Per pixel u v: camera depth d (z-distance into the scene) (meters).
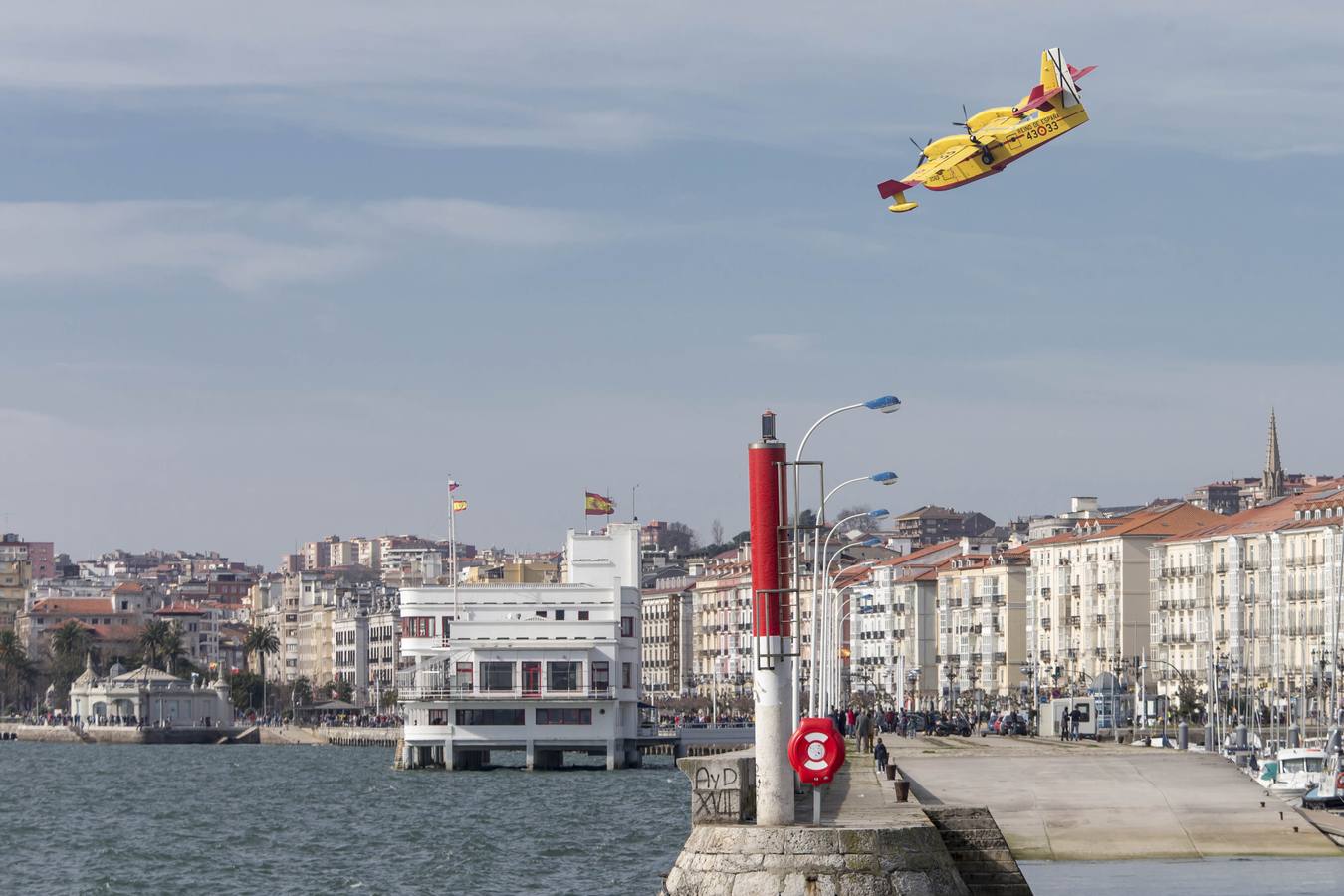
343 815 168.38
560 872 111.50
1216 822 80.38
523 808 170.38
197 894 106.31
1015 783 88.12
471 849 127.19
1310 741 193.00
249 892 106.44
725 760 58.59
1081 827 79.31
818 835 54.44
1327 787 134.50
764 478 57.97
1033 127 121.31
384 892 103.69
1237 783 88.06
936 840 56.00
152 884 112.06
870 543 127.06
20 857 130.75
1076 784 87.56
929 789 85.62
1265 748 188.38
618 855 121.38
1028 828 79.44
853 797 75.50
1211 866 75.31
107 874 118.25
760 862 54.44
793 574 58.00
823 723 56.62
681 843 128.62
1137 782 87.94
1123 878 72.12
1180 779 88.56
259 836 146.38
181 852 132.88
